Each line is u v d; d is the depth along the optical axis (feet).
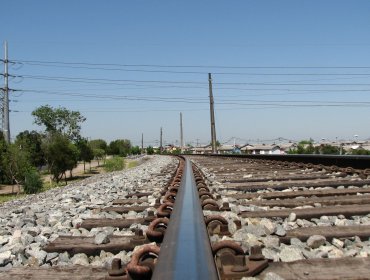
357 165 29.96
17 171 85.05
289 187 22.40
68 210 20.07
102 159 272.51
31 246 11.50
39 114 209.46
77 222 15.20
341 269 7.63
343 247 10.22
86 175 171.32
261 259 7.82
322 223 13.16
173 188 18.12
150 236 10.25
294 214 13.51
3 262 10.12
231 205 15.79
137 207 17.65
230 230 11.30
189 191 14.84
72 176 162.71
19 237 12.68
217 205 14.78
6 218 19.45
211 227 10.85
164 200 16.40
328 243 10.41
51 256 10.17
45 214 18.86
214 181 27.45
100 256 10.41
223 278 7.22
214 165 49.16
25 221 16.49
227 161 58.18
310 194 18.83
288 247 9.32
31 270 8.47
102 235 10.88
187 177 20.98
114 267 7.50
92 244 10.71
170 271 6.16
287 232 11.00
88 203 22.24
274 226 11.10
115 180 43.04
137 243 10.48
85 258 10.16
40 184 77.92
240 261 7.51
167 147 472.85
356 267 7.72
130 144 496.23
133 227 13.17
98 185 36.60
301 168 35.14
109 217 16.42
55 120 212.43
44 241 12.21
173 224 9.52
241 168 40.32
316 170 32.17
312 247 10.23
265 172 33.50
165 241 8.12
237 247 7.65
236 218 12.70
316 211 14.08
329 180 24.40
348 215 14.06
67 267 8.59
